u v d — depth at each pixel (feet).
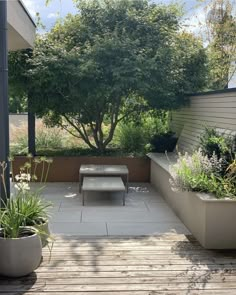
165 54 23.20
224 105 17.65
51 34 24.81
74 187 22.22
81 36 24.27
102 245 12.82
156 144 24.79
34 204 11.56
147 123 28.35
